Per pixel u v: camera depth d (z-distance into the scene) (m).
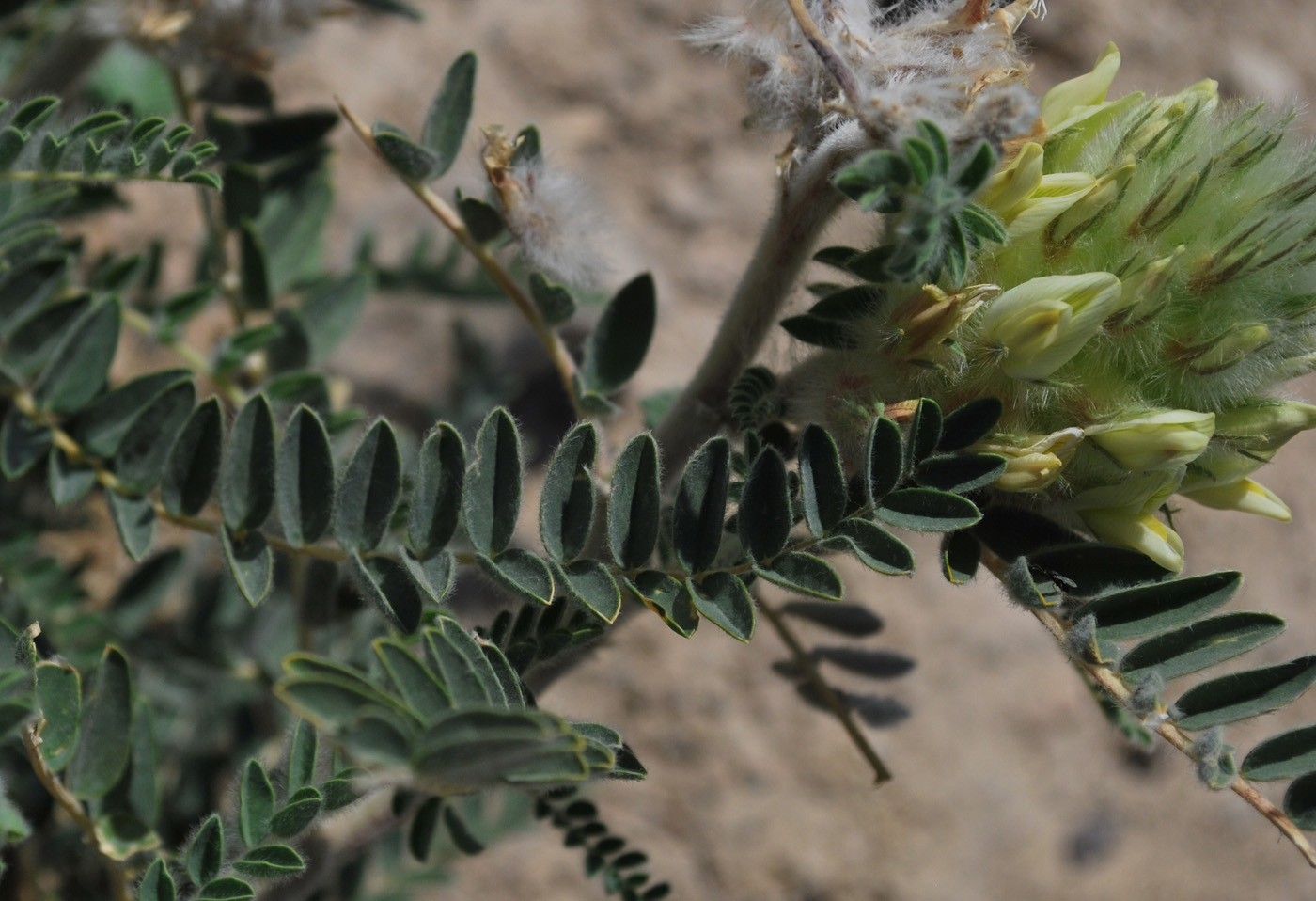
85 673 0.47
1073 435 0.35
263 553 0.36
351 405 0.68
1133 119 0.36
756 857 0.68
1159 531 0.36
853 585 0.71
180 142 0.37
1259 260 0.35
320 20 0.47
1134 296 0.35
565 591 0.36
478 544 0.35
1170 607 0.35
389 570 0.36
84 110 0.47
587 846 0.44
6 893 0.49
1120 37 0.80
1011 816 0.72
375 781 0.32
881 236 0.36
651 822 0.68
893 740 0.71
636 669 0.68
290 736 0.36
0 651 0.36
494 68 0.73
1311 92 0.84
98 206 0.49
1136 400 0.35
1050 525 0.36
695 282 0.73
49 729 0.36
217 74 0.46
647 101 0.75
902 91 0.34
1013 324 0.35
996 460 0.35
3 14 0.49
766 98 0.36
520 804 0.53
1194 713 0.35
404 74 0.72
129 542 0.39
